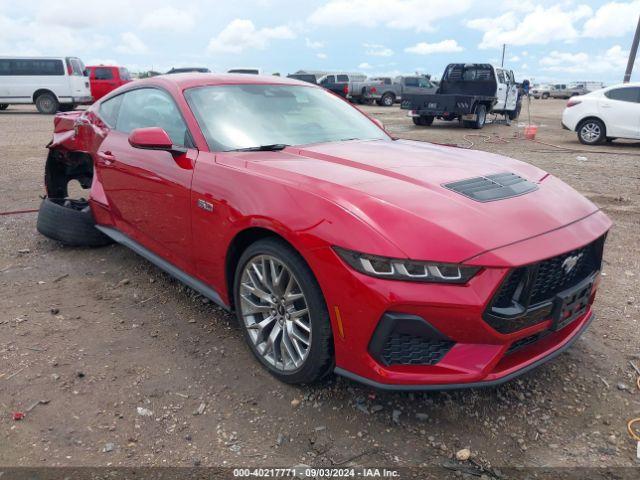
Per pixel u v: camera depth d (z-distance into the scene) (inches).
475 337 84.8
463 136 571.8
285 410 98.1
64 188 208.2
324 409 98.4
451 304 81.6
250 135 129.9
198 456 86.7
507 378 88.7
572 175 332.2
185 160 123.6
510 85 751.1
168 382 106.3
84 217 179.0
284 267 98.7
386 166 111.2
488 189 102.6
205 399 101.1
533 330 90.7
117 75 914.1
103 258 175.5
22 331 125.2
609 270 170.6
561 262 92.9
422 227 85.7
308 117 146.0
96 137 166.7
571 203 106.9
